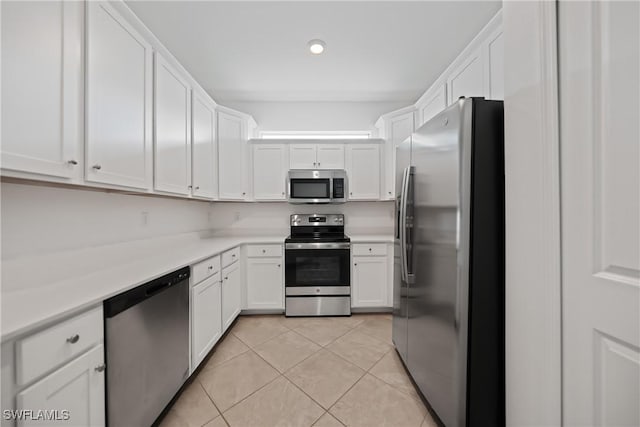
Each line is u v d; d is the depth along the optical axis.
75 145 1.07
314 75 2.64
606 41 0.66
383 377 1.73
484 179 1.12
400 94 3.11
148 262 1.61
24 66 0.87
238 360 1.93
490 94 1.65
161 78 1.73
